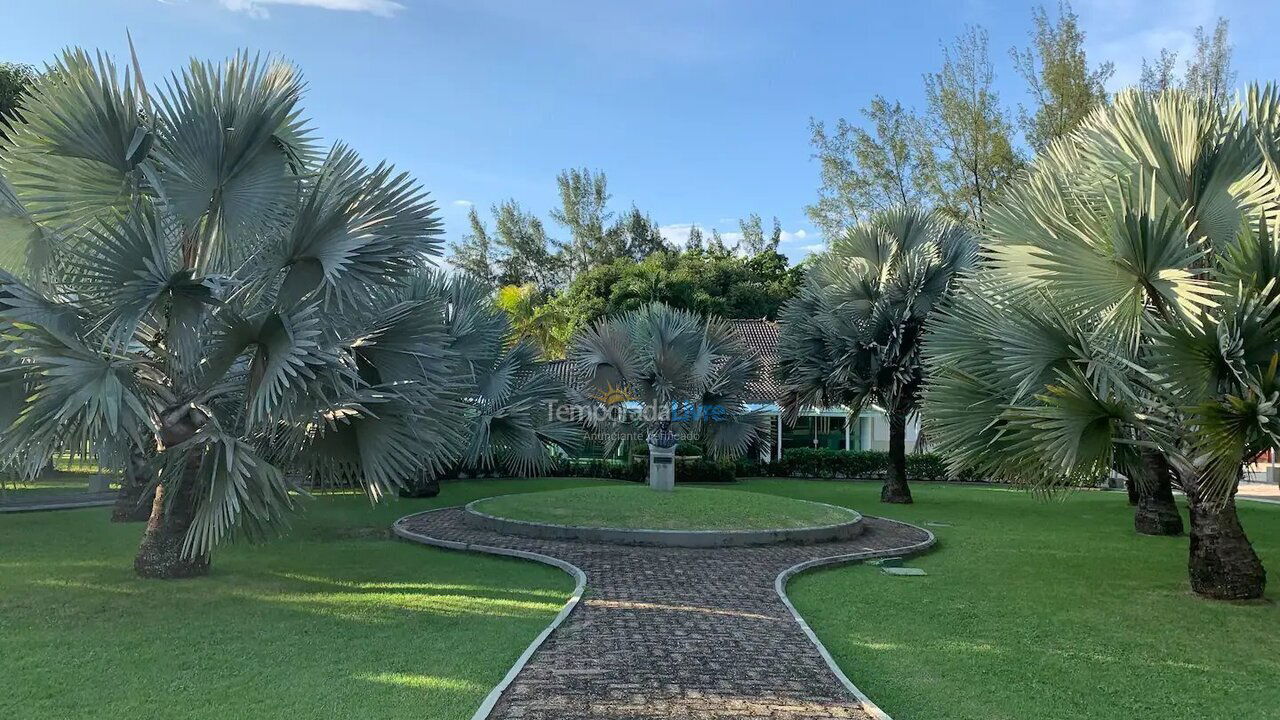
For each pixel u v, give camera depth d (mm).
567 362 22719
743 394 15562
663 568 9383
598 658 5727
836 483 23688
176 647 5941
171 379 7926
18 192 7426
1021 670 5852
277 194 8141
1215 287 6750
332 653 5844
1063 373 7352
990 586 8828
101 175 7574
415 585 8352
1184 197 7852
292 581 8398
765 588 8344
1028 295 7980
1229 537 8148
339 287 7523
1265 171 7539
